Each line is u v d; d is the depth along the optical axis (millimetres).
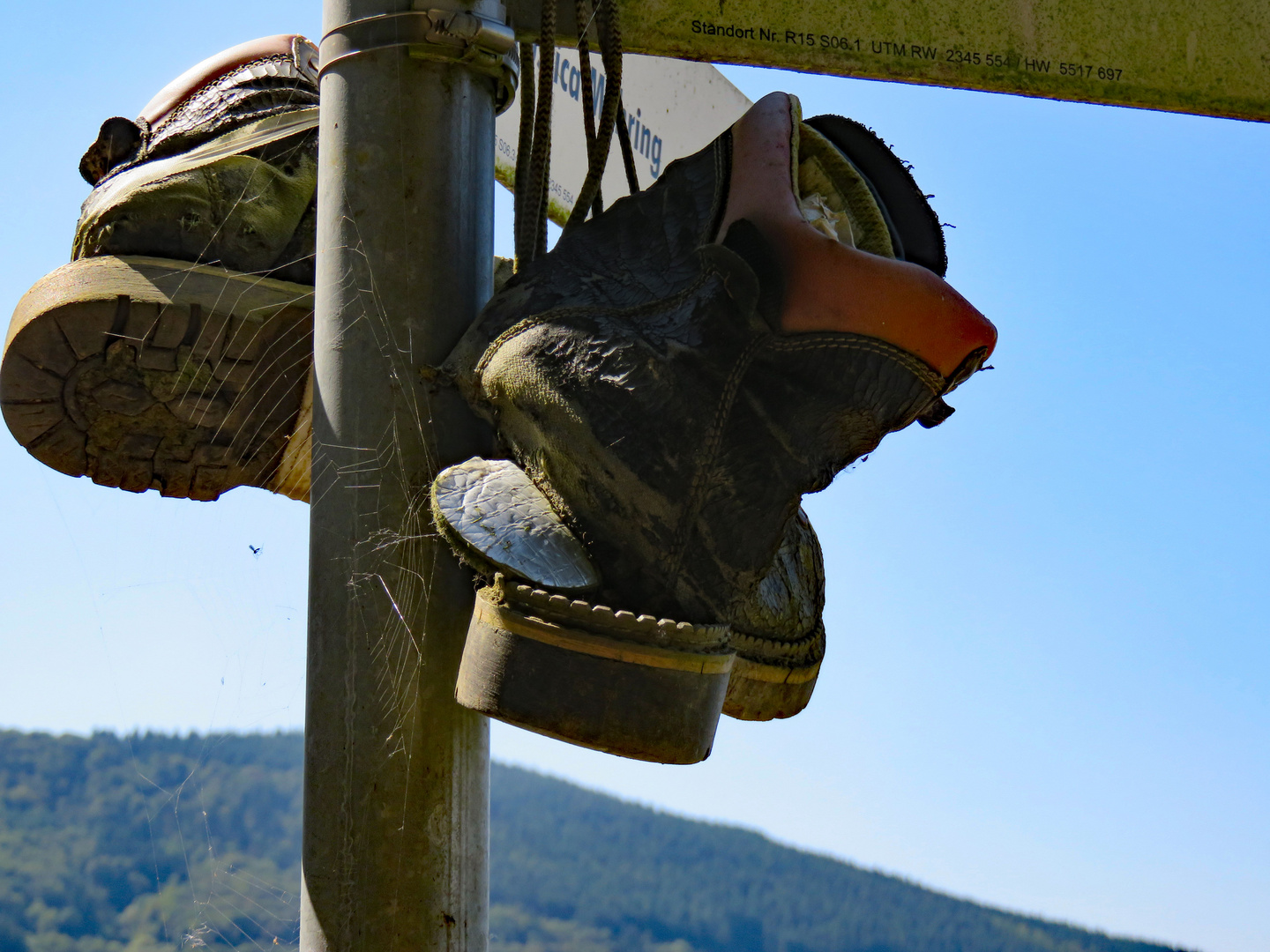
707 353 2098
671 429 2092
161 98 2793
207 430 2619
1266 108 3023
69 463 2654
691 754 2055
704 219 2193
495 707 2014
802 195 2324
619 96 2484
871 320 2074
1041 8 2887
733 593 2148
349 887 2219
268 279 2607
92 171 2771
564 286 2240
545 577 2008
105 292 2432
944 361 2107
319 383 2350
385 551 2279
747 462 2109
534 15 2500
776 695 2666
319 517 2324
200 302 2486
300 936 2285
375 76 2359
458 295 2371
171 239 2553
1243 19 3033
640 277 2205
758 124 2203
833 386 2104
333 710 2268
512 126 3500
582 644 1987
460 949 2244
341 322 2330
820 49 2689
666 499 2090
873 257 2080
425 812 2244
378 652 2264
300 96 2785
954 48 2807
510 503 2125
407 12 2354
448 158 2381
